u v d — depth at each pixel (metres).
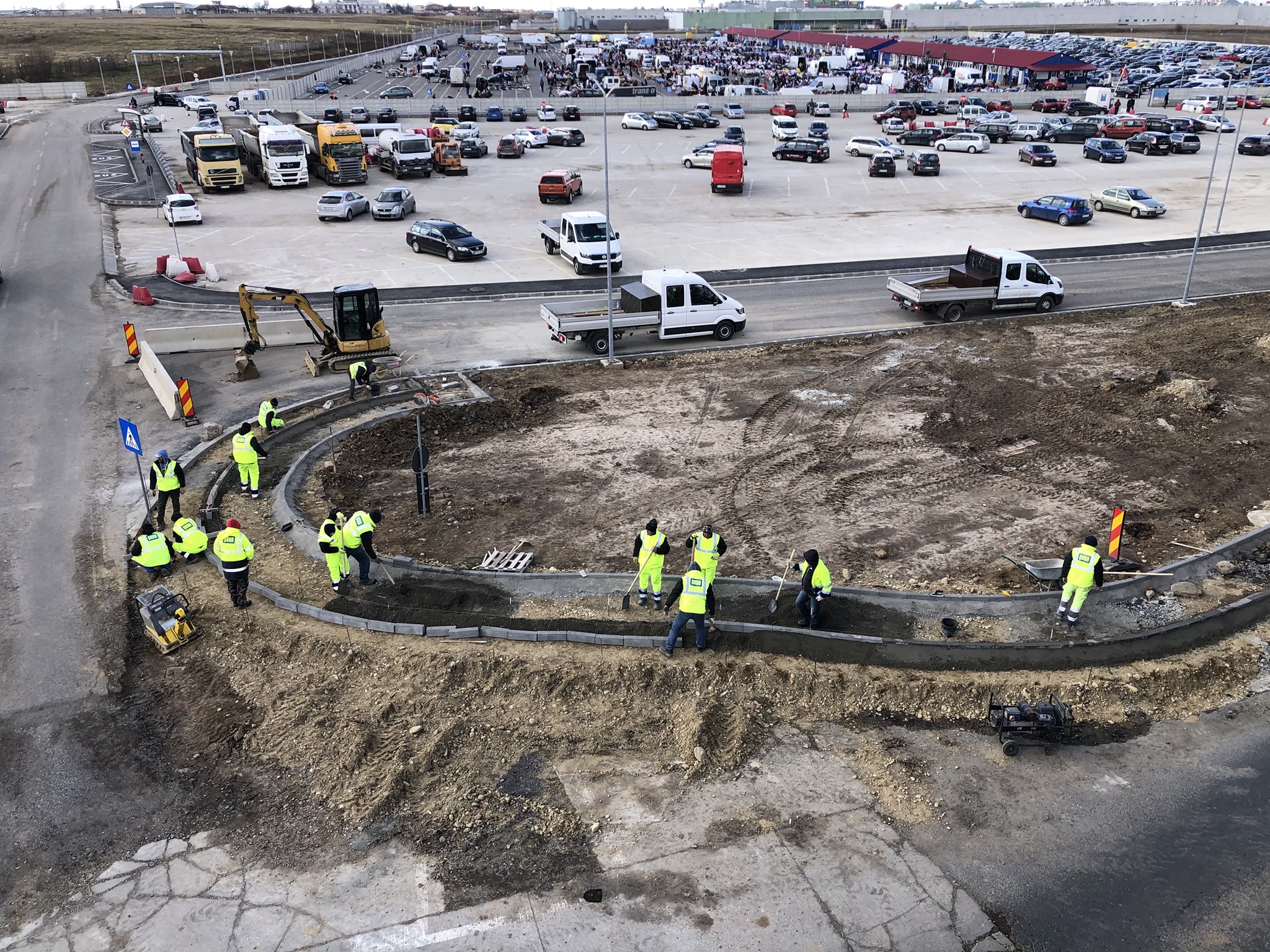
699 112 71.31
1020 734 10.94
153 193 47.66
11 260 34.62
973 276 28.53
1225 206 44.59
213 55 125.81
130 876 9.28
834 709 11.72
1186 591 13.98
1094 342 26.05
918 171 52.16
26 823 9.96
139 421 20.81
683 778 10.54
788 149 56.47
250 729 11.36
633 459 18.78
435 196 46.97
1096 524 16.17
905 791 10.37
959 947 8.45
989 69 105.62
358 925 8.68
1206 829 9.85
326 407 21.12
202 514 16.42
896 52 111.31
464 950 8.41
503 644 12.62
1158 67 104.81
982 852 9.53
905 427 20.39
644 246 37.34
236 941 8.52
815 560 12.52
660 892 9.02
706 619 13.02
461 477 18.03
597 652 12.45
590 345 25.48
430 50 136.38
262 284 31.97
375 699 11.78
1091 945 8.48
